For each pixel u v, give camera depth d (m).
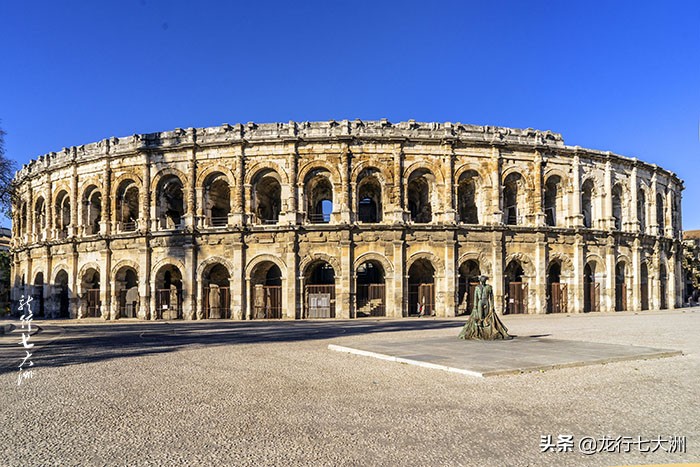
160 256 53.38
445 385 16.02
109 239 54.78
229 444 10.48
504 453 9.88
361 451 10.00
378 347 24.39
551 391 15.10
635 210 62.50
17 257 68.25
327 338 30.30
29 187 65.19
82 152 58.91
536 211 55.16
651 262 64.88
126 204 58.28
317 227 51.25
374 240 51.44
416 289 57.25
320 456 9.74
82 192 58.25
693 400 14.02
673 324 39.09
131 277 59.72
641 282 64.25
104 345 28.30
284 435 11.03
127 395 15.09
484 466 9.22
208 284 53.47
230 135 53.38
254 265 51.78
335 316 50.97
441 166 53.38
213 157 53.47
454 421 12.02
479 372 17.30
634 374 17.67
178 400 14.35
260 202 59.66
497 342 26.16
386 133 53.06
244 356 23.05
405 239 51.66
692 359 20.95
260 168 52.81
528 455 9.78
